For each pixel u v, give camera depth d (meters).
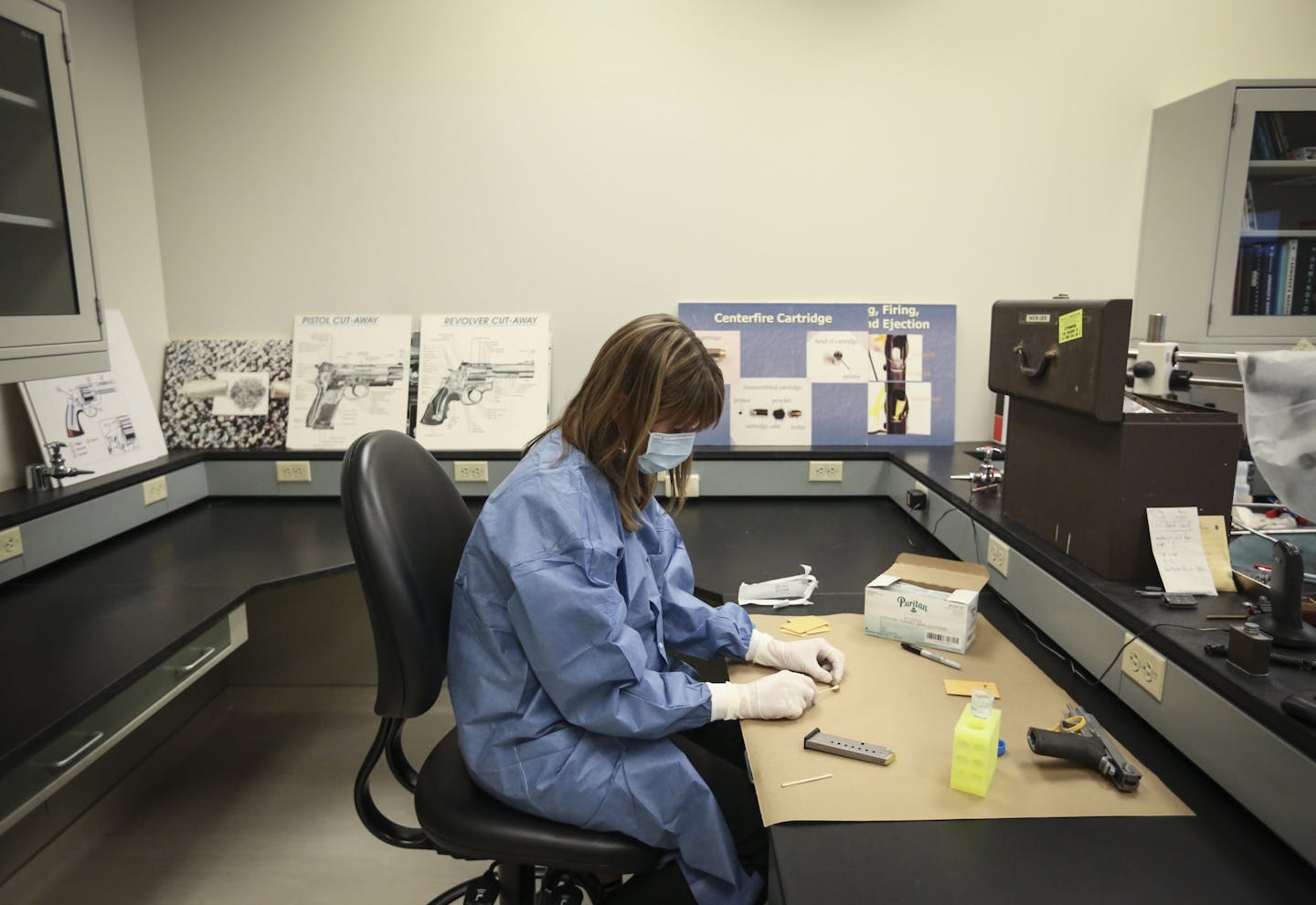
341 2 2.42
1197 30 2.43
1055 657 1.39
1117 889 0.81
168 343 2.57
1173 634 1.08
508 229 2.54
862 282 2.57
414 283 2.57
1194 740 1.02
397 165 2.51
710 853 1.09
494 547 1.08
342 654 2.70
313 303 2.58
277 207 2.53
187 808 2.11
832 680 1.23
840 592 1.64
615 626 1.05
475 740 1.12
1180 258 2.38
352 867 1.89
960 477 2.07
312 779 2.25
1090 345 1.25
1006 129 2.49
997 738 1.00
